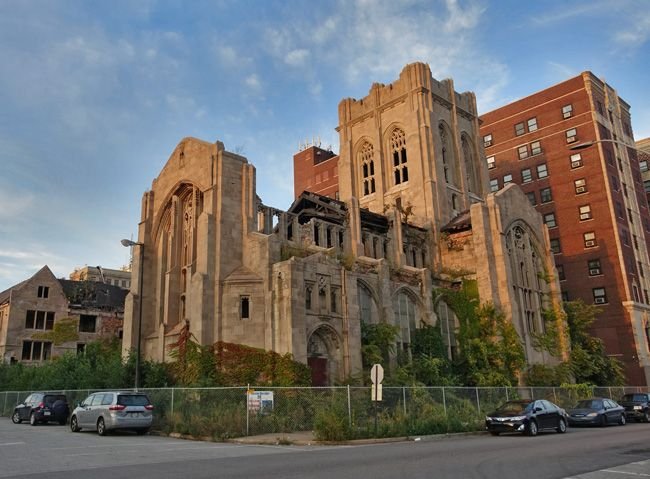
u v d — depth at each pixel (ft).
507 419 89.45
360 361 123.75
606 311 225.97
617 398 165.78
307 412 92.53
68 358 151.43
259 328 118.01
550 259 184.44
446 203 190.80
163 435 88.12
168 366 124.77
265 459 55.16
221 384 112.47
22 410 118.42
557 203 249.55
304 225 142.41
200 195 142.00
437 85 207.82
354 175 217.56
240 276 122.01
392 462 51.85
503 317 157.89
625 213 241.35
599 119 248.32
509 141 272.92
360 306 134.51
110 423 84.53
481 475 43.62
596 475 43.70
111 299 230.07
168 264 148.66
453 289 165.07
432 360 135.54
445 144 205.57
